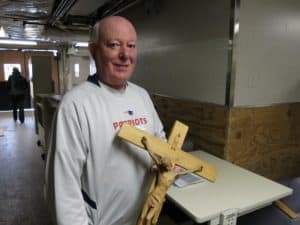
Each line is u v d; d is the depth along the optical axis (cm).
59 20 416
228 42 188
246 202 126
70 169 94
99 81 107
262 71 203
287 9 209
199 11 214
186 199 128
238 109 192
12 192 274
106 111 102
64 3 307
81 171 99
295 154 236
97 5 356
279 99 219
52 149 98
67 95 100
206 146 212
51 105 292
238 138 196
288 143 228
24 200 257
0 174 319
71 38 551
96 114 99
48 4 309
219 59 197
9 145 439
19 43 719
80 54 838
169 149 110
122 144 103
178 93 249
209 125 208
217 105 200
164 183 103
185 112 236
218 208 120
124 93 111
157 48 281
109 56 100
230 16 185
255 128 204
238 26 183
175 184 141
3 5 312
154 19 284
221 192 135
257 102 204
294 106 227
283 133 223
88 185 101
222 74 196
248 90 198
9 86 640
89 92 101
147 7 289
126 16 359
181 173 110
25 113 762
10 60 839
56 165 94
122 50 101
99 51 103
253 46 194
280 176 227
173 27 251
